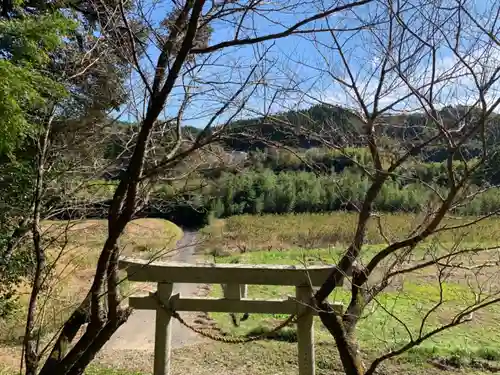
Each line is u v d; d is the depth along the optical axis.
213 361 6.69
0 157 4.52
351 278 3.97
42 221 4.66
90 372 6.30
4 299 6.13
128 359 6.96
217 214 20.83
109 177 5.10
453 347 6.79
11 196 4.82
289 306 4.94
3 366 5.96
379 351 6.61
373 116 3.40
